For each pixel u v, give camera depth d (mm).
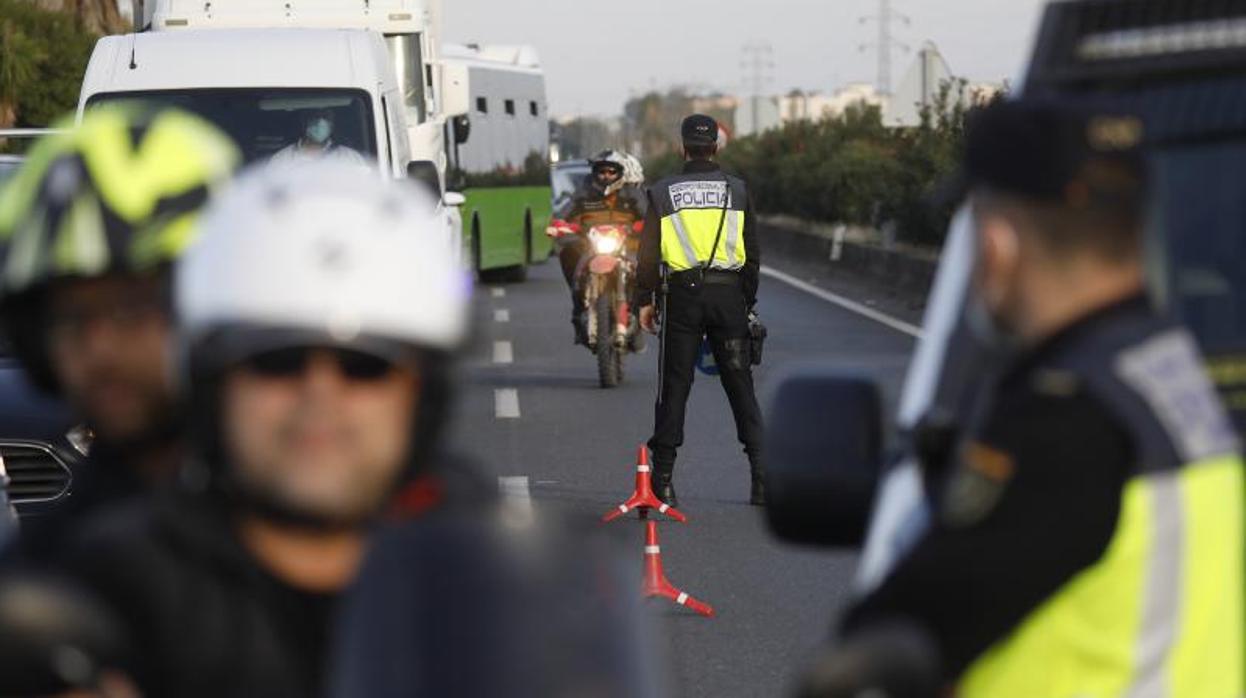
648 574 21391
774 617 21219
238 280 5699
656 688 4969
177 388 6539
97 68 36281
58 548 5945
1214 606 6312
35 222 6742
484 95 74875
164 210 6688
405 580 4855
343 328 5672
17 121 82375
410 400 5867
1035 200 6492
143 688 5742
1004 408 6320
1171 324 6586
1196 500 6273
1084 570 6160
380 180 6055
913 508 7258
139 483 6875
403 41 52094
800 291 69438
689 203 27609
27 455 20562
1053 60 8219
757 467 27812
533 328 57031
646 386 42562
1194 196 8031
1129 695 6223
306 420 5762
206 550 5773
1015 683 6246
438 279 5820
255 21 49219
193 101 35750
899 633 5453
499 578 4832
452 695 4746
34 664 4965
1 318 6867
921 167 70688
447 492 6117
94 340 6797
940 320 7996
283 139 35344
